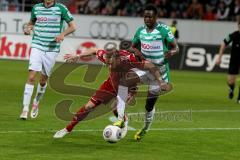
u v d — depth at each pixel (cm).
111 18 7612
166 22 7538
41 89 2927
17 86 4459
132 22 7556
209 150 2244
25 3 7844
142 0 7712
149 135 2534
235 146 2342
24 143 2250
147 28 2364
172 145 2323
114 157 2061
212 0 7631
